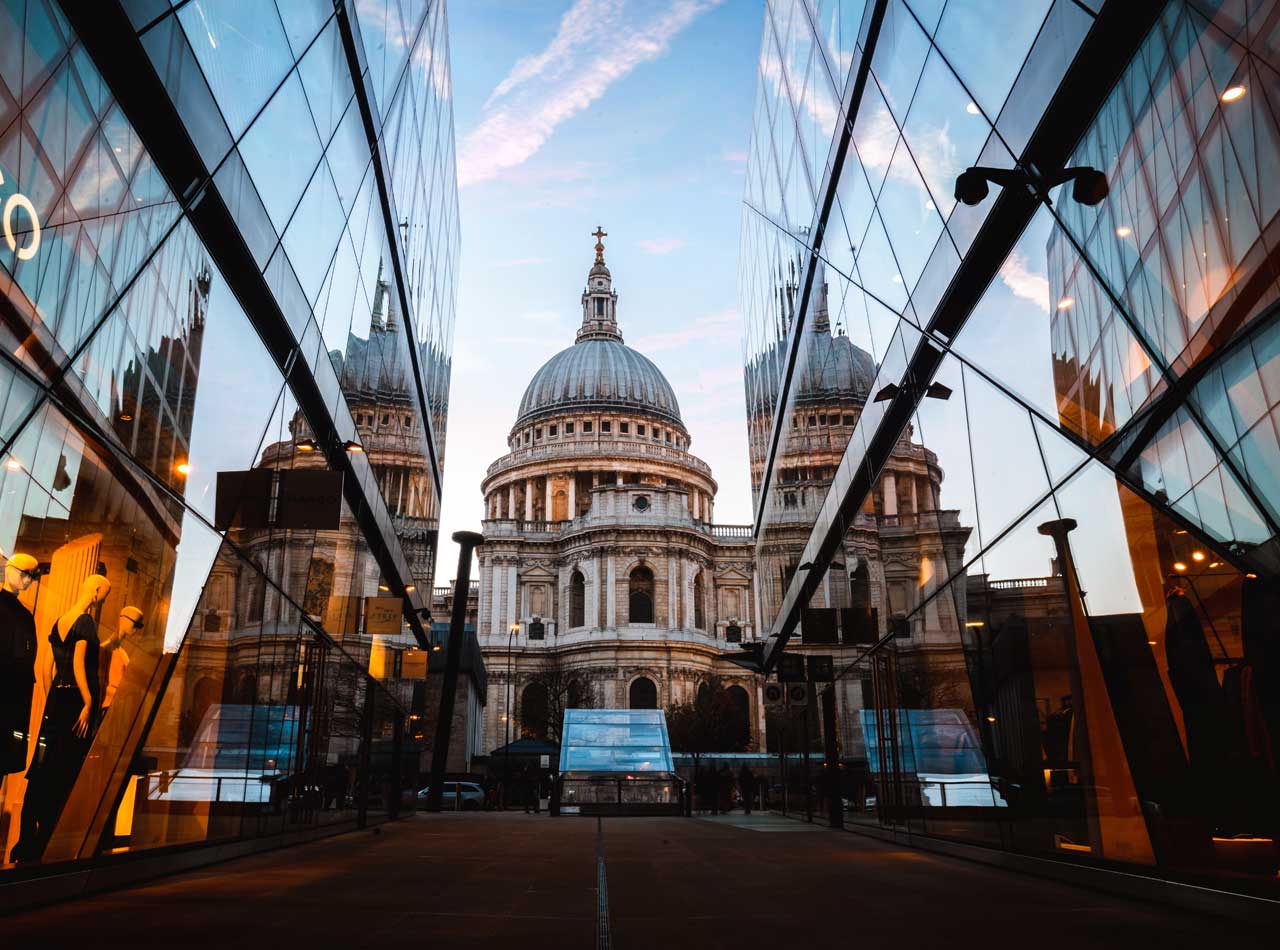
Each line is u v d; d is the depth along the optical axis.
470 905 8.25
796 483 24.88
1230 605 6.32
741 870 11.88
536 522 109.12
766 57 25.48
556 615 103.25
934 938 6.55
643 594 100.50
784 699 27.92
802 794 29.75
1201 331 6.09
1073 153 7.86
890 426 15.62
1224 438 6.05
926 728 15.05
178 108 8.23
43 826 7.50
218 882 9.84
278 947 5.97
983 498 11.52
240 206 10.28
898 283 13.85
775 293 26.09
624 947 6.17
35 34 6.02
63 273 6.68
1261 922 6.54
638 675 93.38
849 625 20.00
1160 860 8.01
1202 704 6.93
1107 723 8.69
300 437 14.73
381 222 18.66
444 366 31.75
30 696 6.97
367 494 20.25
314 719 16.77
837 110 16.64
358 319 17.91
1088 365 8.03
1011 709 11.26
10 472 6.33
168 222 8.69
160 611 9.45
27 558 6.69
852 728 20.88
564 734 42.22
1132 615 7.87
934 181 11.59
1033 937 6.55
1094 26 6.96
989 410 10.95
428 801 40.72
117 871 9.05
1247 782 6.46
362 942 6.22
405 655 28.41
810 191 19.62
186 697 10.45
